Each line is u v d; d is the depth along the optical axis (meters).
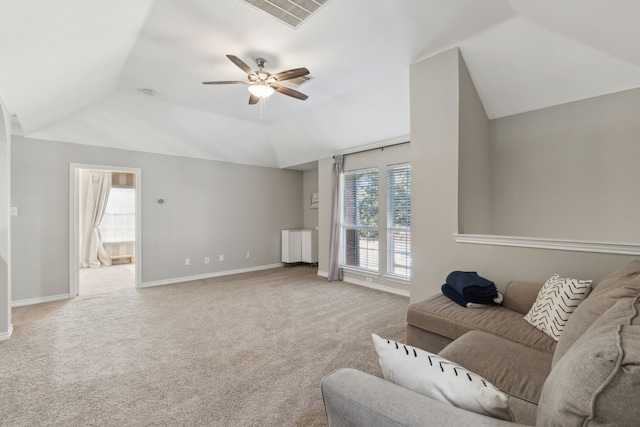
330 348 2.68
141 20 2.41
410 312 2.30
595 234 2.87
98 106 4.13
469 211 2.99
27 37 1.97
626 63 2.43
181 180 5.43
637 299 0.89
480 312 2.14
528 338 1.73
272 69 3.23
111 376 2.21
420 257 3.07
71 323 3.29
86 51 2.53
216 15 2.36
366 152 5.07
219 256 5.91
